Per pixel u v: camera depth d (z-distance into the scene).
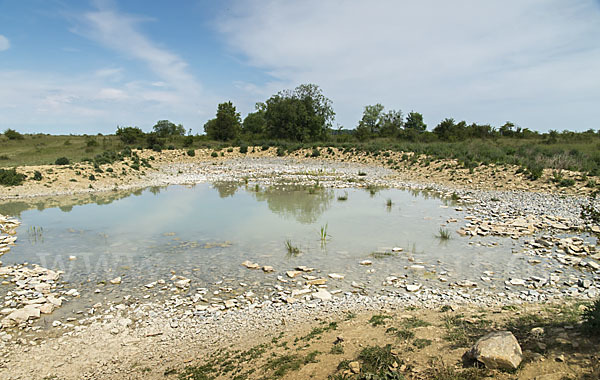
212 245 12.85
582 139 48.31
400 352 5.59
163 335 7.38
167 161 39.16
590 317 5.36
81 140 68.00
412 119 86.19
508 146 37.81
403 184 25.55
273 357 6.06
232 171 34.28
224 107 72.06
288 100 64.44
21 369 6.38
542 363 4.67
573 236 12.95
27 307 8.36
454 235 13.47
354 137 65.75
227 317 7.99
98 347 7.01
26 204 20.61
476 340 5.72
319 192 23.20
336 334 6.64
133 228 15.24
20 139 66.06
